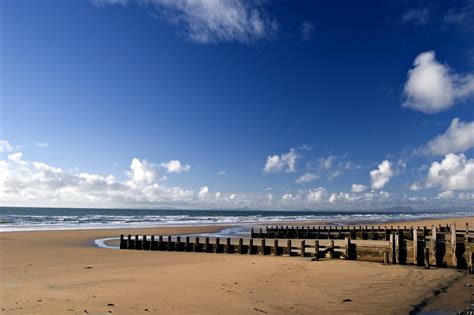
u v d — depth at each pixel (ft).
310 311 34.99
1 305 34.30
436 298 40.96
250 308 35.27
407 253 63.46
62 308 33.65
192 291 41.27
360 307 36.70
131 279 48.16
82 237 118.93
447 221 233.35
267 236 131.85
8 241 100.48
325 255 70.33
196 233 147.95
